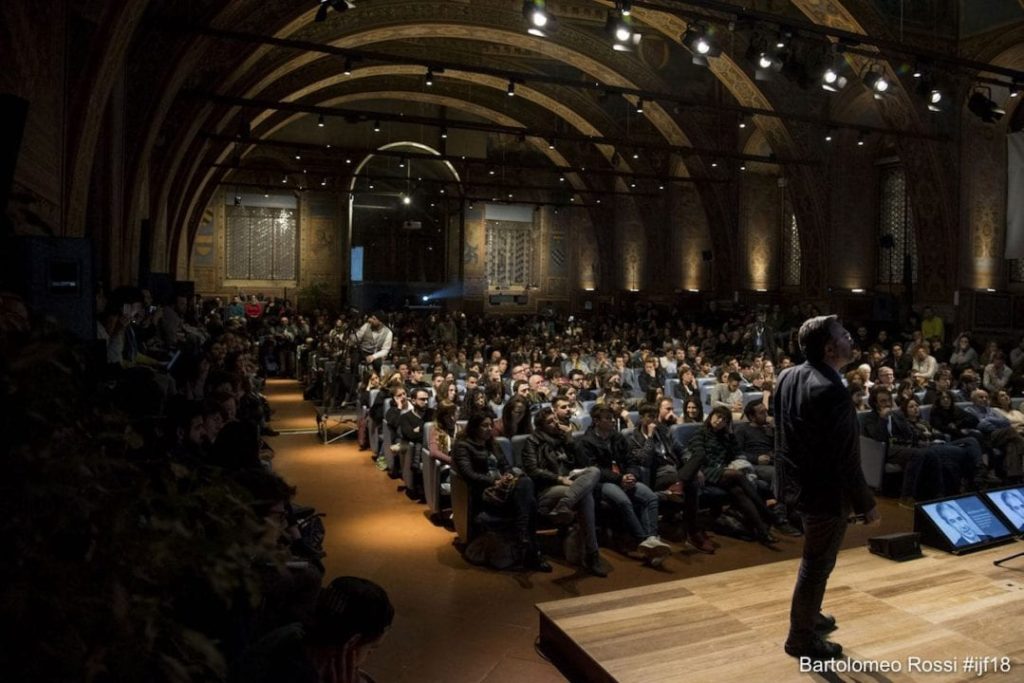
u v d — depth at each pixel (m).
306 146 22.34
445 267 34.16
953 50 17.78
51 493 1.29
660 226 29.03
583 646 4.49
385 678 4.66
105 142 10.12
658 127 25.06
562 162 31.81
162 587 1.43
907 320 18.84
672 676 4.11
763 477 7.86
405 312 30.05
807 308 21.48
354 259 32.34
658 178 25.00
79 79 7.40
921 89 14.05
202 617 2.31
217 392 5.48
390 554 7.06
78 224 7.77
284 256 31.22
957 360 15.01
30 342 1.40
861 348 18.05
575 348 17.22
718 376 14.84
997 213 17.45
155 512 1.49
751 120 21.81
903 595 5.19
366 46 23.00
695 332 23.41
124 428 1.65
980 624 4.72
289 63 19.28
